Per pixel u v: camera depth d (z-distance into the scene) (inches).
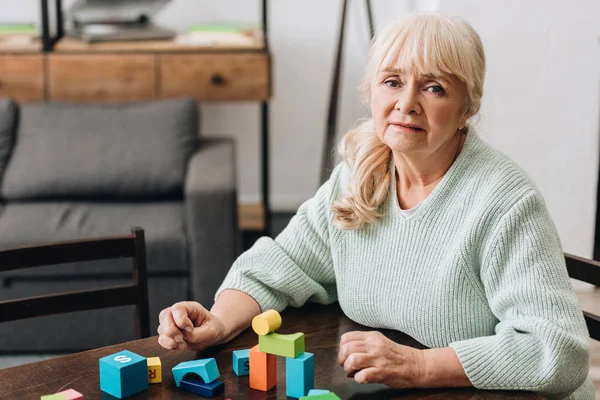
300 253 58.1
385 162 53.6
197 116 125.6
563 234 115.0
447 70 47.3
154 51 134.6
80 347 105.3
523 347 46.5
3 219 109.3
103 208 115.7
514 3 105.4
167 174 118.9
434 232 51.6
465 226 50.3
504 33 106.5
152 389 46.6
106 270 104.9
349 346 46.4
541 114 109.8
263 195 148.3
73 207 115.3
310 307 59.1
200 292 107.9
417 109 48.4
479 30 106.3
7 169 119.4
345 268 55.8
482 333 51.9
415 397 45.6
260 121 161.0
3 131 120.8
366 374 45.4
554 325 46.5
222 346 52.2
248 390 46.4
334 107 140.5
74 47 134.9
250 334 54.1
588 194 113.4
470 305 51.3
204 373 46.1
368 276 54.6
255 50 136.1
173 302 107.6
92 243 61.2
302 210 59.2
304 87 160.2
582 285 120.7
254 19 157.0
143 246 62.5
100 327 104.7
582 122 110.2
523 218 48.8
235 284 56.5
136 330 63.5
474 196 50.4
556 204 113.7
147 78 135.2
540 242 48.4
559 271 48.4
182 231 107.6
